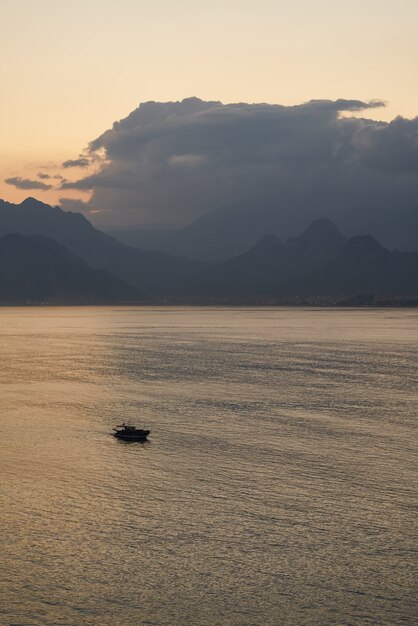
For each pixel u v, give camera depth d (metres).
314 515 43.19
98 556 37.78
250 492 47.50
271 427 68.75
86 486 48.97
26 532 40.72
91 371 117.62
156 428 68.50
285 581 35.44
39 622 32.22
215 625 32.06
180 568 36.59
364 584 35.16
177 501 45.75
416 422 71.38
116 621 32.34
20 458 56.66
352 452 58.38
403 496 46.62
